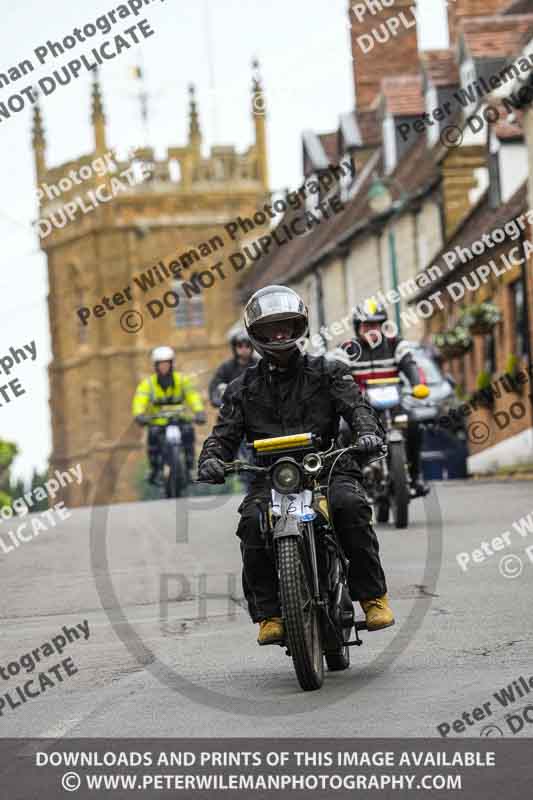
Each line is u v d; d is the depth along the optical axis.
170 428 80.88
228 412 29.52
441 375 120.81
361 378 58.72
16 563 57.78
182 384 81.56
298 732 24.52
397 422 58.94
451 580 43.22
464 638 32.72
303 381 29.14
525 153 141.75
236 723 25.62
